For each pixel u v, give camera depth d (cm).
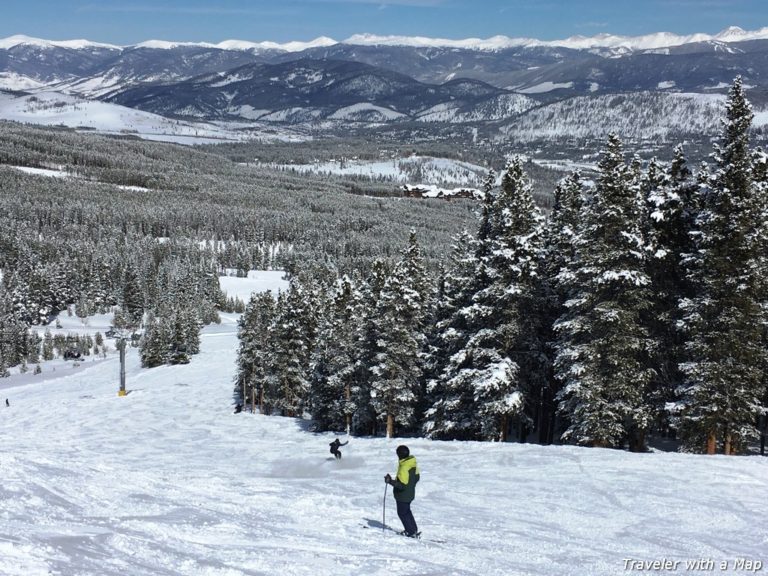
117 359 12912
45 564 716
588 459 2280
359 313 4928
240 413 6494
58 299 17150
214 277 18675
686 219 3097
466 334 3566
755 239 2667
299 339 5875
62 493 1277
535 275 3247
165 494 1503
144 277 17800
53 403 7631
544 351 3491
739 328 2719
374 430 4638
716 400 2709
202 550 954
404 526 1267
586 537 1343
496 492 1866
